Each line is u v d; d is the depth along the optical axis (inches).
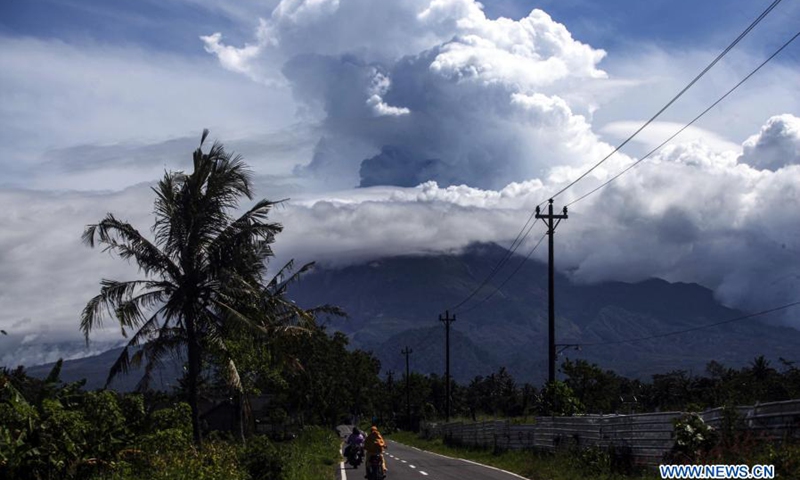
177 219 993.5
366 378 4030.5
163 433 839.7
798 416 633.6
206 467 705.6
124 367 998.4
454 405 5723.4
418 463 1366.9
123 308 971.3
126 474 641.0
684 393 2896.2
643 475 828.6
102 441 645.9
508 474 1085.1
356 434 1267.2
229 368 1026.7
